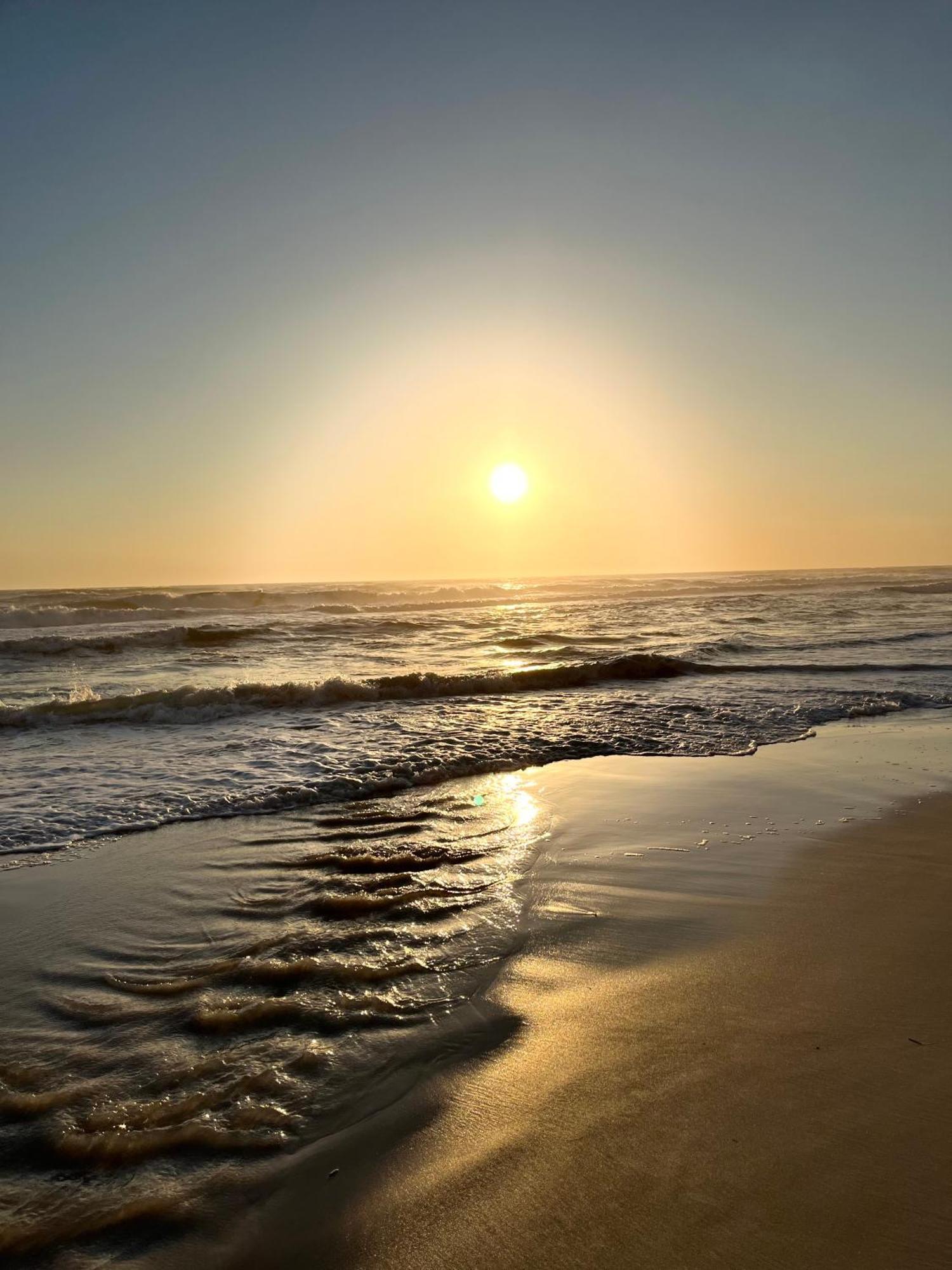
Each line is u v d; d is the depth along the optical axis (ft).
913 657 51.90
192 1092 8.30
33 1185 6.98
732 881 14.55
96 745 28.55
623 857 15.93
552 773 23.54
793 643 61.72
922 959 11.23
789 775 22.95
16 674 51.44
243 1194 6.84
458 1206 6.58
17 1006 10.19
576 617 102.17
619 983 10.61
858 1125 7.40
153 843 17.24
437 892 14.12
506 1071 8.57
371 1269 5.99
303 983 10.75
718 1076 8.33
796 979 10.65
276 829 18.20
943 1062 8.49
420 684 40.70
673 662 46.09
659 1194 6.60
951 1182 6.61
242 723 32.94
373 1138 7.51
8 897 14.06
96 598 139.13
